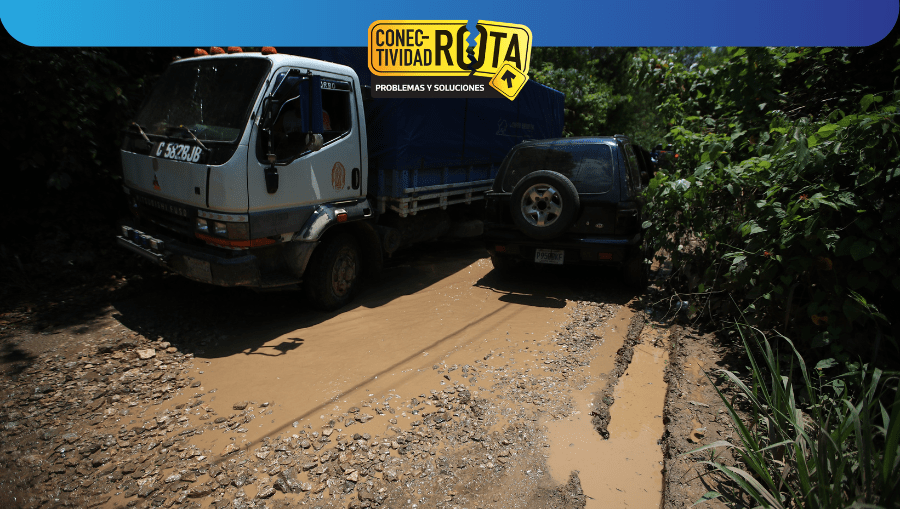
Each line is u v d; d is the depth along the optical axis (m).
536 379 3.80
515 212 5.43
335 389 3.62
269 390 3.60
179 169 4.42
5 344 4.22
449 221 7.42
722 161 5.21
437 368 3.95
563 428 3.21
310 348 4.28
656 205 5.07
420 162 6.09
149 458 2.88
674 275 5.50
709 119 5.86
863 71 5.05
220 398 3.50
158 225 4.97
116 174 6.43
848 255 3.43
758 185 4.27
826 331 3.39
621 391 3.69
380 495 2.59
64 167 5.80
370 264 5.78
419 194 6.21
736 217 4.55
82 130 5.83
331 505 2.54
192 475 2.73
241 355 4.14
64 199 6.31
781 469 2.55
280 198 4.52
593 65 23.25
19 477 2.71
